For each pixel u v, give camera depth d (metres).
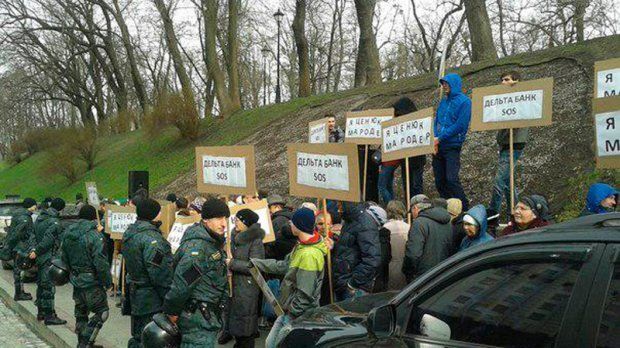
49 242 8.15
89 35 37.69
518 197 9.28
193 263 4.29
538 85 6.16
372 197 9.48
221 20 34.56
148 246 5.20
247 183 6.69
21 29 35.16
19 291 10.22
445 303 2.76
